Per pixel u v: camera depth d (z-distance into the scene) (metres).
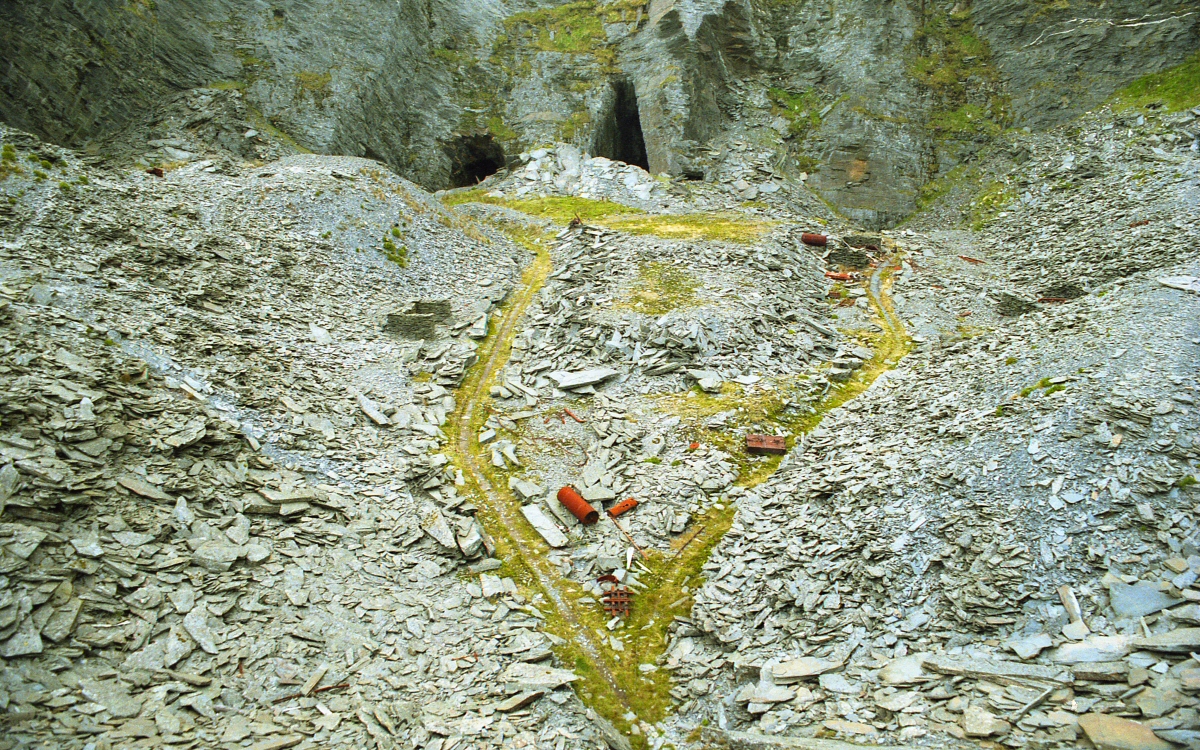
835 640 14.36
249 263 30.28
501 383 28.11
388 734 12.54
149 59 49.81
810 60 68.56
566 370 28.39
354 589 16.09
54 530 13.45
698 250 38.69
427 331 31.05
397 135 63.59
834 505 18.22
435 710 13.37
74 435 15.36
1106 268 35.41
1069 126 54.31
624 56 69.56
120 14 48.34
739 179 59.50
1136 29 55.28
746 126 66.31
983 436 17.34
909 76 63.56
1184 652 10.85
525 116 67.50
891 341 33.50
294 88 56.25
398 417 24.33
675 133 62.28
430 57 68.44
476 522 19.61
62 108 42.97
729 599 16.72
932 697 12.02
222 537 15.70
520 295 37.22
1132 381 16.67
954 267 42.50
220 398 20.42
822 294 38.19
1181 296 20.38
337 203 37.81
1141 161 45.72
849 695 12.82
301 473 19.34
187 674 12.38
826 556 16.50
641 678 15.44
